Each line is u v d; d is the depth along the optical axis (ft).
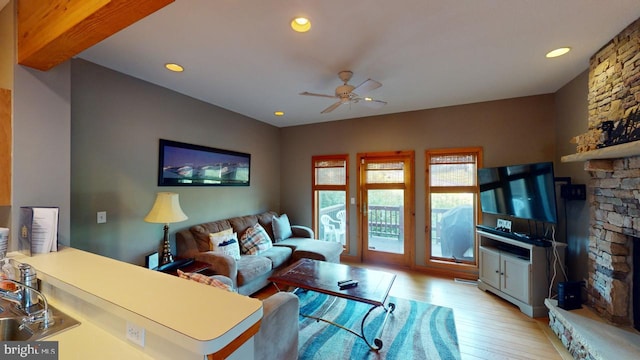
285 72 8.82
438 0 5.32
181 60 7.92
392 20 5.97
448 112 12.91
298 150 16.89
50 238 5.17
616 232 6.88
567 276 9.59
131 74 8.93
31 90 5.49
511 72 8.91
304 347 7.23
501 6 5.50
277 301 5.53
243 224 13.08
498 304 9.82
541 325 8.38
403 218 14.11
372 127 14.70
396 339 7.62
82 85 7.79
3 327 3.58
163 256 9.19
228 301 3.23
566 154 9.95
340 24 6.12
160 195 8.82
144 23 6.04
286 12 5.66
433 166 13.33
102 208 8.29
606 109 7.07
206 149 11.92
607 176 7.24
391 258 14.37
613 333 6.43
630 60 6.20
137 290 3.48
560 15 5.80
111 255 8.52
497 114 11.93
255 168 15.25
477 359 6.79
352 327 8.25
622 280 6.81
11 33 5.31
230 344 2.63
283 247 12.68
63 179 5.96
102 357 2.86
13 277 4.44
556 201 9.41
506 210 10.63
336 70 8.66
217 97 11.39
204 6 5.43
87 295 3.40
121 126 8.79
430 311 9.27
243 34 6.53
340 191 15.85
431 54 7.60
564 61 8.10
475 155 12.49
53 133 5.81
